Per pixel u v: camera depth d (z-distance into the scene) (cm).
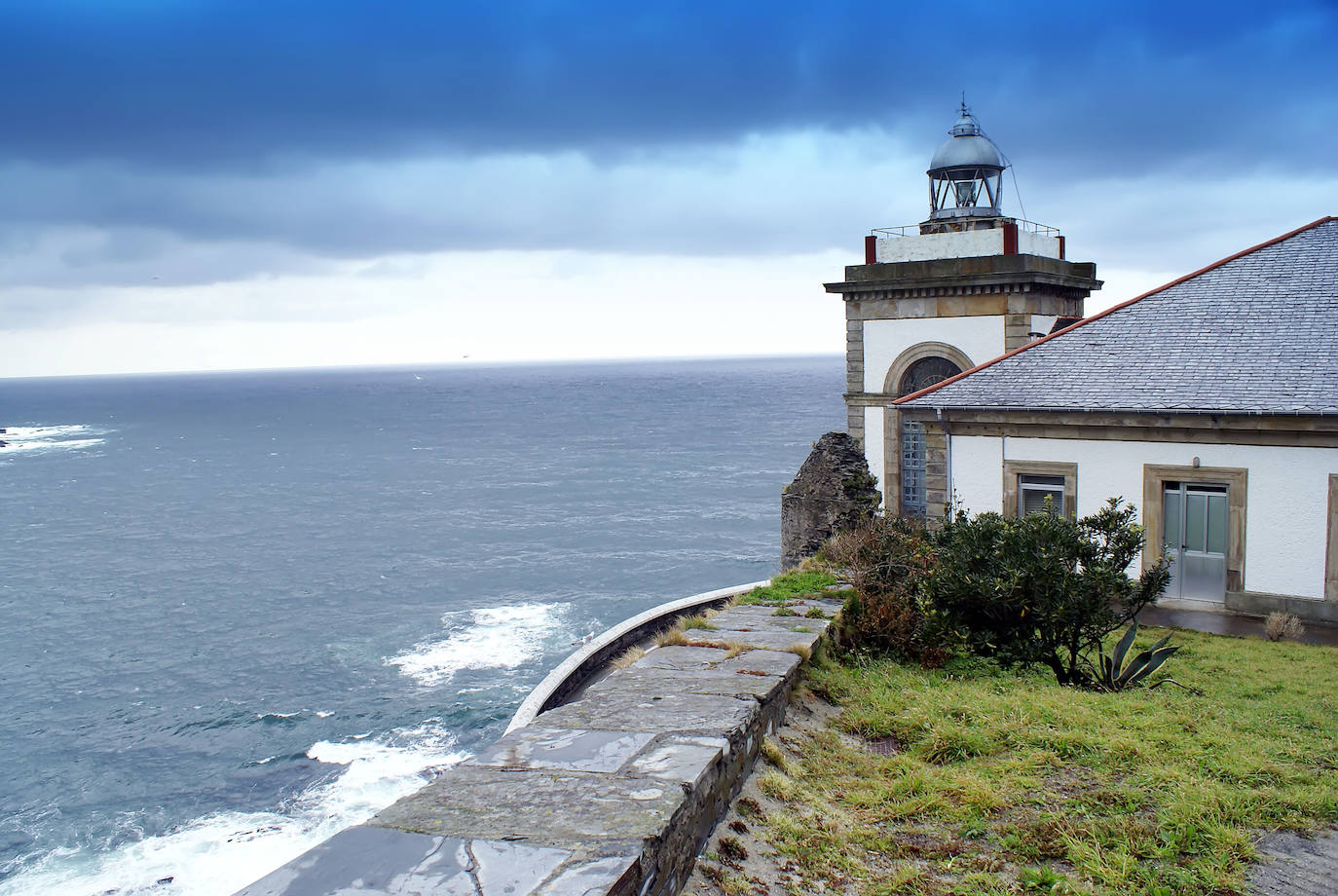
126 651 5897
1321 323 1770
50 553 8994
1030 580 1116
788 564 2059
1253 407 1631
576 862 421
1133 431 1777
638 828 465
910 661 1152
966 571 1152
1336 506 1605
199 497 12544
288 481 14012
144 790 3966
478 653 5641
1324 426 1580
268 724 4625
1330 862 607
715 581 7506
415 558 8544
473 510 11112
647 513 10694
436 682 5150
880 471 2902
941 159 2975
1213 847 612
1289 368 1695
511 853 428
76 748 4409
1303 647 1442
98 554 8919
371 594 7244
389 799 3812
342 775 4053
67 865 3384
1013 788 716
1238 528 1689
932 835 649
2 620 6644
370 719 4653
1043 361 1980
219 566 8356
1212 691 1159
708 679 820
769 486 12525
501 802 500
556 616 6488
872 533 1463
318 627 6341
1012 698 947
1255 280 1952
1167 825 642
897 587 1230
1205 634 1538
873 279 2850
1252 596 1675
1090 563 1158
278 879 396
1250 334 1819
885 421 2870
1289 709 1025
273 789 3941
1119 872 578
